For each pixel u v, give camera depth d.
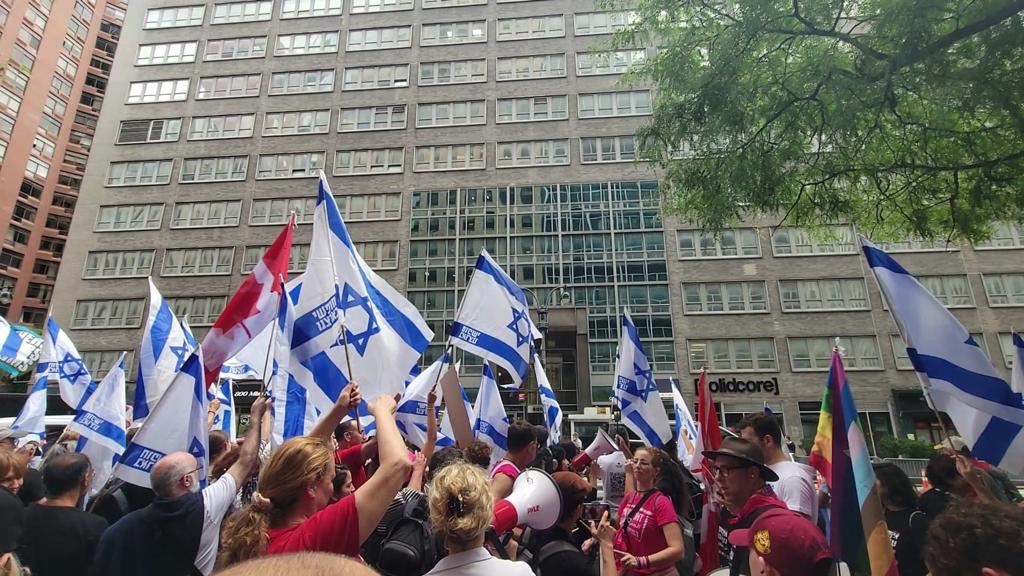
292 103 42.06
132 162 41.59
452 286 36.66
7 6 51.66
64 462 3.69
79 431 5.68
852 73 8.65
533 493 3.09
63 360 9.06
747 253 34.97
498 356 7.01
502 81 40.91
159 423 3.96
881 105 8.58
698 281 34.81
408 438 7.38
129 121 42.56
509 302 7.25
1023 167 8.24
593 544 3.53
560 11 42.03
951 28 8.28
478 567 2.45
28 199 53.22
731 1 9.69
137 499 4.54
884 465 4.38
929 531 2.05
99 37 60.69
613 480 6.72
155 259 38.94
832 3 8.69
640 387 8.12
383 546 3.16
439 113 40.75
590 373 33.75
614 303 35.00
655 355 33.72
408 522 3.30
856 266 33.59
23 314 52.34
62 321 37.81
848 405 3.29
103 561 2.88
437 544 3.26
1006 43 7.32
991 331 31.58
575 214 37.22
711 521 4.83
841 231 34.38
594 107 39.44
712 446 5.69
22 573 2.93
